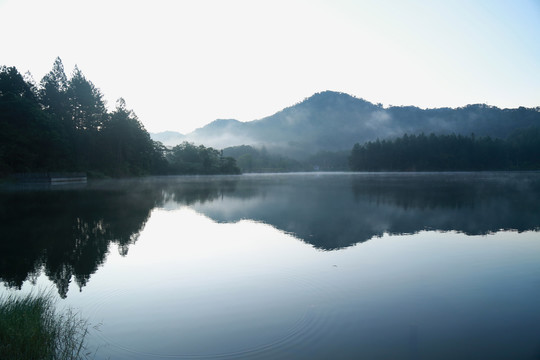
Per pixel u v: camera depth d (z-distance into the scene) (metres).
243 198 29.84
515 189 38.28
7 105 58.09
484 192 34.44
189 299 7.74
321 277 9.12
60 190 40.19
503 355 5.47
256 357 5.38
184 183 59.00
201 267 10.08
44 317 6.60
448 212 20.52
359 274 9.33
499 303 7.45
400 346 5.71
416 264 10.21
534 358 5.37
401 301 7.54
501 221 17.47
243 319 6.72
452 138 143.62
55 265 10.42
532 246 12.30
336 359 5.32
